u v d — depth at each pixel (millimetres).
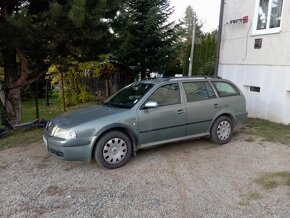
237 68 10109
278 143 6496
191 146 6387
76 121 5125
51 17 6551
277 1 8430
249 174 4824
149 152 6020
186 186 4457
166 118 5641
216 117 6336
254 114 9453
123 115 5219
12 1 7406
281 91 8297
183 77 6246
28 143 7215
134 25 14445
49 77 16875
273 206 3789
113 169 5172
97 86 18641
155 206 3885
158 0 15039
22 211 3834
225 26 10664
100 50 8570
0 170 5328
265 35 8773
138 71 16281
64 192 4352
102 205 3943
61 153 4926
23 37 6762
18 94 9562
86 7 6574
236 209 3756
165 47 15492
